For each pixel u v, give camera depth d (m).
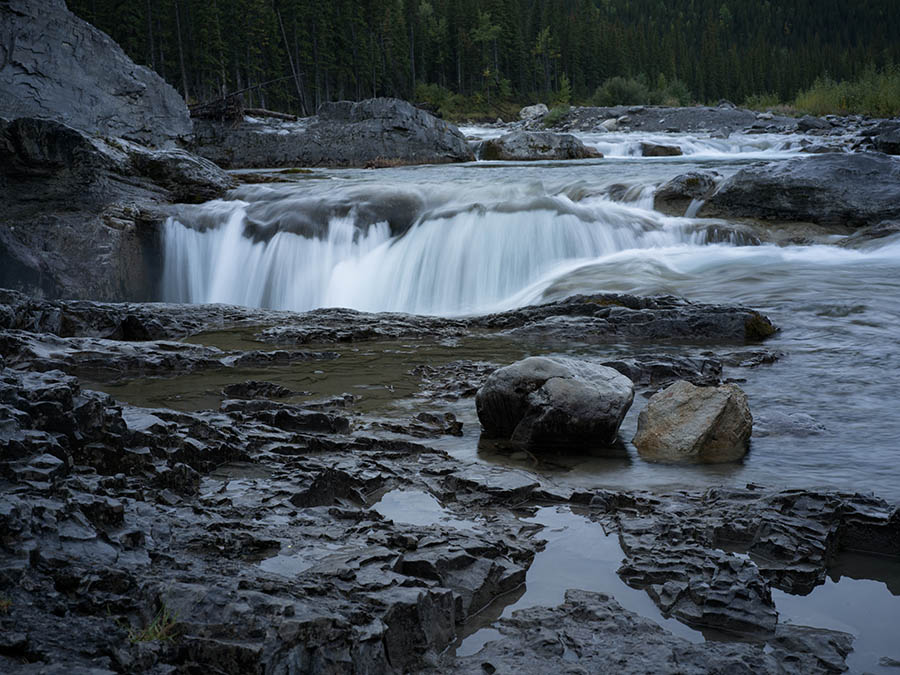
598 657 3.28
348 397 8.14
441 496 5.34
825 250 16.34
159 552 3.60
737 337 11.28
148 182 20.84
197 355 10.02
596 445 6.71
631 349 10.80
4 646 2.57
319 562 3.80
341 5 85.69
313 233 18.81
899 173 17.59
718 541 4.70
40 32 27.52
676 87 111.19
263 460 5.54
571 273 15.99
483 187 20.23
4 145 18.47
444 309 17.27
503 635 3.51
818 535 4.63
